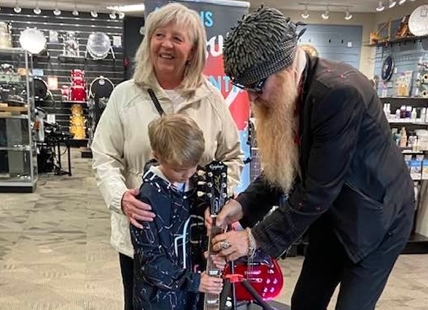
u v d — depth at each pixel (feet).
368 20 30.12
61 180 23.04
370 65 30.32
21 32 31.35
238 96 9.29
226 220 4.91
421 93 17.97
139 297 4.77
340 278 5.31
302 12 29.37
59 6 30.89
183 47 5.22
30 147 19.94
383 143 4.38
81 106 33.78
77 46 33.73
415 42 24.79
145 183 4.70
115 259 12.16
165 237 4.67
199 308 5.03
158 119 4.83
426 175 13.28
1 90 20.02
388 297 10.32
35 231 14.51
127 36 34.35
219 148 5.87
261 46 3.80
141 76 5.49
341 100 3.95
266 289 7.90
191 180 4.83
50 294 9.91
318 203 4.19
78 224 15.42
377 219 4.52
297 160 4.55
